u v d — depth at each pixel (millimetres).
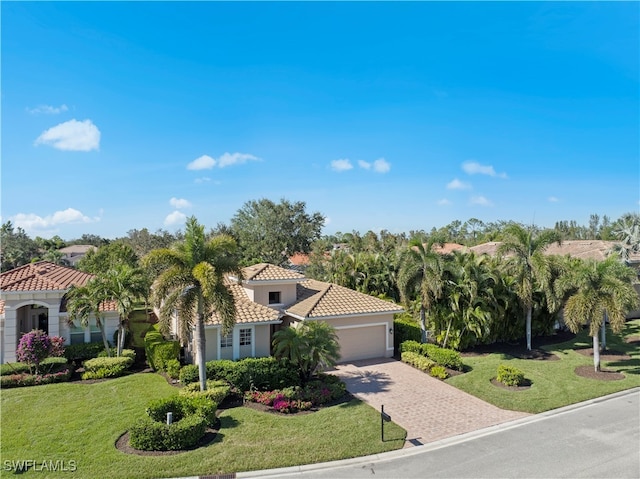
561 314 31047
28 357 19203
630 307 20984
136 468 11719
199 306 16812
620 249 34094
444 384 19531
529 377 20297
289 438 13656
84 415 15414
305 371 18719
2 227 68938
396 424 14930
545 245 25344
